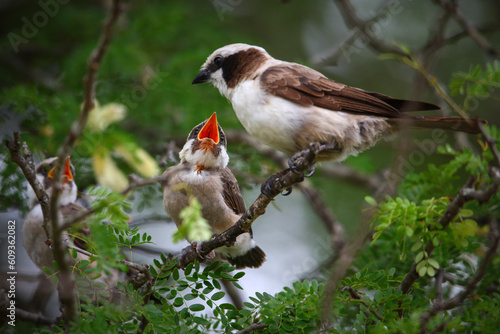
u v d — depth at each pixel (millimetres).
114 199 6633
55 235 6828
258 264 11203
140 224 12633
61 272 7238
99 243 6957
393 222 9625
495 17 19062
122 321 7926
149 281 8281
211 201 10734
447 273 10312
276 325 8250
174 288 8242
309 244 17156
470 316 8570
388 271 9000
